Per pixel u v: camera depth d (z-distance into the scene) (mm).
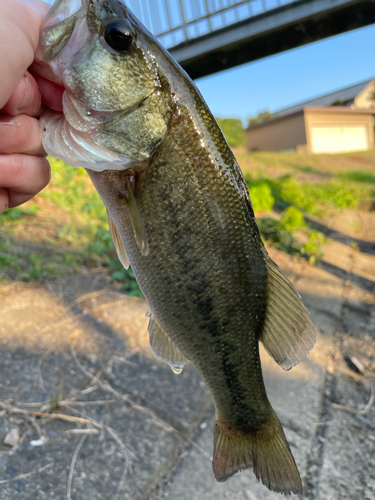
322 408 373
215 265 200
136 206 187
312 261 769
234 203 200
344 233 1104
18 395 303
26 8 152
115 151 177
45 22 157
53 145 170
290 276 688
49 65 163
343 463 313
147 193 189
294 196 1325
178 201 190
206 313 206
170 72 185
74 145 172
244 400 230
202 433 309
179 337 209
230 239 200
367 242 1033
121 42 169
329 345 486
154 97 180
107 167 180
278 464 222
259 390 232
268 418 234
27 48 149
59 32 159
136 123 177
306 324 211
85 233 620
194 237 194
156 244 194
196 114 189
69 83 164
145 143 181
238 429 233
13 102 153
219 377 222
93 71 166
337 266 803
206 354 215
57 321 401
